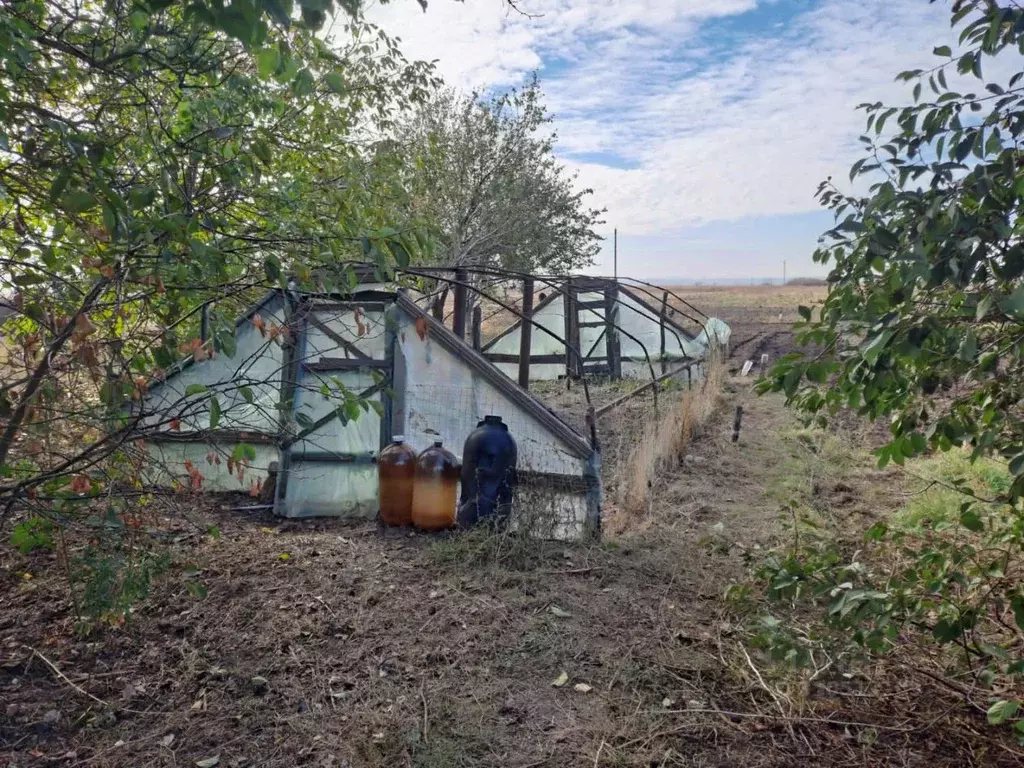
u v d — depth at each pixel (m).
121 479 3.90
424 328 4.47
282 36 2.80
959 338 2.49
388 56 6.92
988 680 3.31
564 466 6.54
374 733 3.54
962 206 2.38
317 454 6.81
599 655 4.32
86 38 3.48
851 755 3.43
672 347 15.55
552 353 15.75
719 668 4.19
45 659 3.97
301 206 4.57
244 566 5.29
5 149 2.78
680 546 6.18
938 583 3.34
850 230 2.59
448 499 6.21
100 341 3.37
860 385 2.95
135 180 3.33
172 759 3.33
